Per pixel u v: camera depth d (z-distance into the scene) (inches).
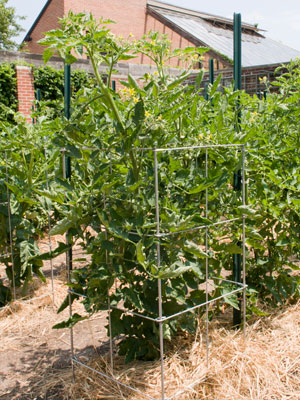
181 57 93.0
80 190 81.9
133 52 83.2
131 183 75.8
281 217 109.0
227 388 82.1
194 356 89.4
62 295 142.4
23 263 133.9
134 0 920.3
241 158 92.7
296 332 102.2
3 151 125.5
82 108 80.7
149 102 85.4
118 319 85.9
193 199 90.8
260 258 113.2
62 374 93.7
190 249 76.9
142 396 79.9
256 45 797.9
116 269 79.3
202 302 92.2
